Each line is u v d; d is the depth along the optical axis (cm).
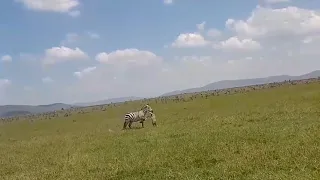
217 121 3206
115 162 2039
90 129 4500
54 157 2522
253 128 2548
